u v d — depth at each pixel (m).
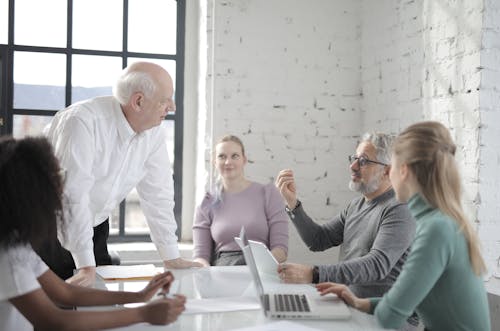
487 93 2.76
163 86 2.52
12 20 3.87
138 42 4.09
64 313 1.44
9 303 1.50
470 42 2.82
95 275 2.30
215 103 3.79
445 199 1.59
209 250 3.18
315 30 3.89
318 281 2.05
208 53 3.80
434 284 1.59
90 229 2.38
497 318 2.54
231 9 3.79
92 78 4.03
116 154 2.60
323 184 3.92
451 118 2.96
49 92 3.96
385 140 2.28
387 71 3.60
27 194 1.33
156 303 1.50
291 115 3.88
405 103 3.40
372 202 2.32
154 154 2.80
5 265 1.38
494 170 2.78
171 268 2.55
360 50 3.94
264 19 3.83
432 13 3.12
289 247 3.87
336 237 2.65
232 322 1.64
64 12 3.96
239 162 3.23
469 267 1.58
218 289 2.06
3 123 3.88
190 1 4.12
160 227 2.78
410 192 1.65
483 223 2.77
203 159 3.86
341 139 3.94
